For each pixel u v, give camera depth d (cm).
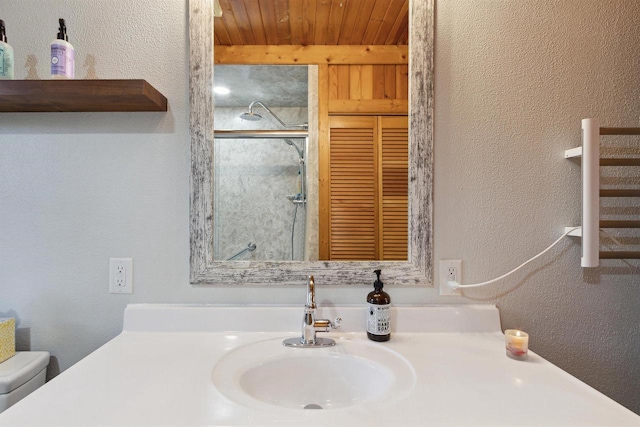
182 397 68
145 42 107
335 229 108
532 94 108
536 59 108
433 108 107
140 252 107
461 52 108
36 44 106
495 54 108
